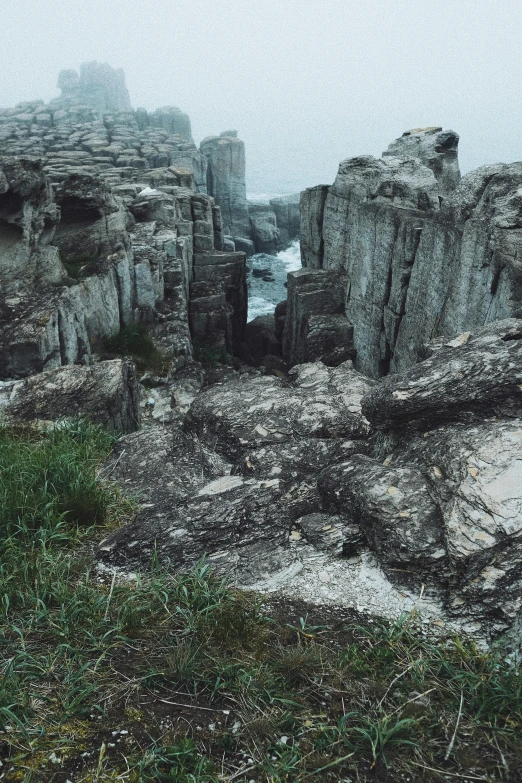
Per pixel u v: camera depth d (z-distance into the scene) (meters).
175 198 17.62
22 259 10.34
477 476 4.03
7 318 9.72
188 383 11.68
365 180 13.25
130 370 8.13
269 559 4.30
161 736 2.99
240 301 17.89
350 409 5.80
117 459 5.92
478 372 4.65
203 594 3.89
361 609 3.93
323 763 2.89
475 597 3.71
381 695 3.28
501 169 9.80
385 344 12.95
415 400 4.67
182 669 3.32
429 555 3.93
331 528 4.44
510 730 3.06
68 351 10.29
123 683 3.29
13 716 2.92
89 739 2.96
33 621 3.68
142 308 12.76
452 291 10.28
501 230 8.98
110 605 3.87
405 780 2.85
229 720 3.11
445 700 3.27
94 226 11.68
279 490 4.79
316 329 14.28
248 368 15.08
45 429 6.68
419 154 14.12
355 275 13.98
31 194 10.01
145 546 4.43
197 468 5.63
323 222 15.44
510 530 3.72
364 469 4.63
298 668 3.41
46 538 4.52
